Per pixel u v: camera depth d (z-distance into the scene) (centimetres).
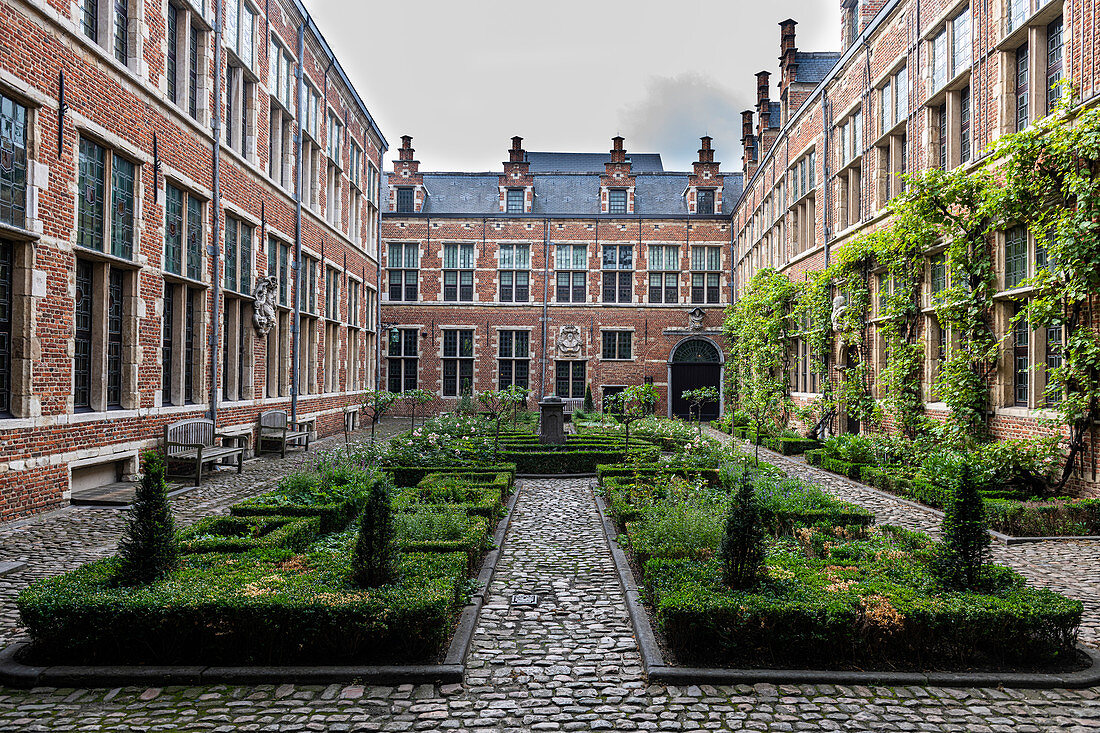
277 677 423
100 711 388
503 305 3244
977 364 1166
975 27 1194
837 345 1803
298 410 1867
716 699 407
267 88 1658
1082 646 478
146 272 1149
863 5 1834
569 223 3281
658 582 540
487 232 3269
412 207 3325
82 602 437
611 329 3244
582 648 483
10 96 855
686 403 3225
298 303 1825
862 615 446
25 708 391
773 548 692
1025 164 998
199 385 1345
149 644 439
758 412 2264
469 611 537
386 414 3203
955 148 1302
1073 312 941
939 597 475
